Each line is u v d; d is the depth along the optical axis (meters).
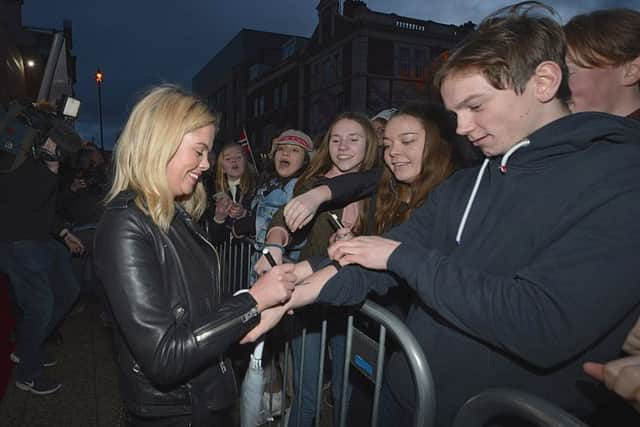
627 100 1.31
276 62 34.53
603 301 0.76
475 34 0.98
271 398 1.99
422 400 1.04
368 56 21.42
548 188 0.92
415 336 1.16
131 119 1.26
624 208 0.79
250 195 4.21
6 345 3.20
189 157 1.27
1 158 2.73
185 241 1.32
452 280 0.92
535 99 0.94
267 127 31.62
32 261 2.84
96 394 3.02
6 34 8.57
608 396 0.92
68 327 4.28
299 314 2.01
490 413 0.82
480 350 1.00
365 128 2.29
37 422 2.67
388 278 1.32
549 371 0.92
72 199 4.79
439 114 1.74
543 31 0.92
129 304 1.10
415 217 1.35
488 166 1.11
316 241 2.16
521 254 0.95
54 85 5.38
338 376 2.01
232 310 1.17
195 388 1.31
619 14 1.28
